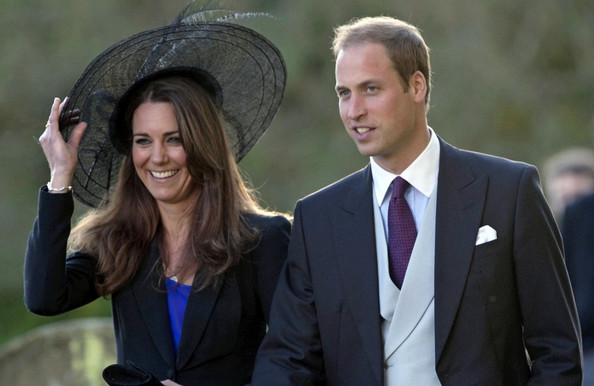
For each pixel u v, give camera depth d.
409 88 13.17
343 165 47.06
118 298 14.48
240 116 15.35
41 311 14.03
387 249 13.45
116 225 14.55
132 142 14.37
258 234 14.32
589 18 46.81
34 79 46.34
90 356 20.03
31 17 46.78
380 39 13.05
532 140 45.81
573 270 22.41
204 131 14.13
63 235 14.01
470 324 12.91
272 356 13.66
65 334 20.05
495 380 12.83
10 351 19.75
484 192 13.23
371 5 46.28
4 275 49.25
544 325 13.05
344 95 13.27
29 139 47.94
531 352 13.22
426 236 13.28
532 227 13.05
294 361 13.55
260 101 15.34
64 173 14.07
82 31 46.53
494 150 45.53
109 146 14.80
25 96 46.59
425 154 13.48
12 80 46.28
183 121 14.00
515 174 13.27
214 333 14.03
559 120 46.00
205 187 14.30
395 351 13.23
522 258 13.00
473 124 45.62
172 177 14.16
